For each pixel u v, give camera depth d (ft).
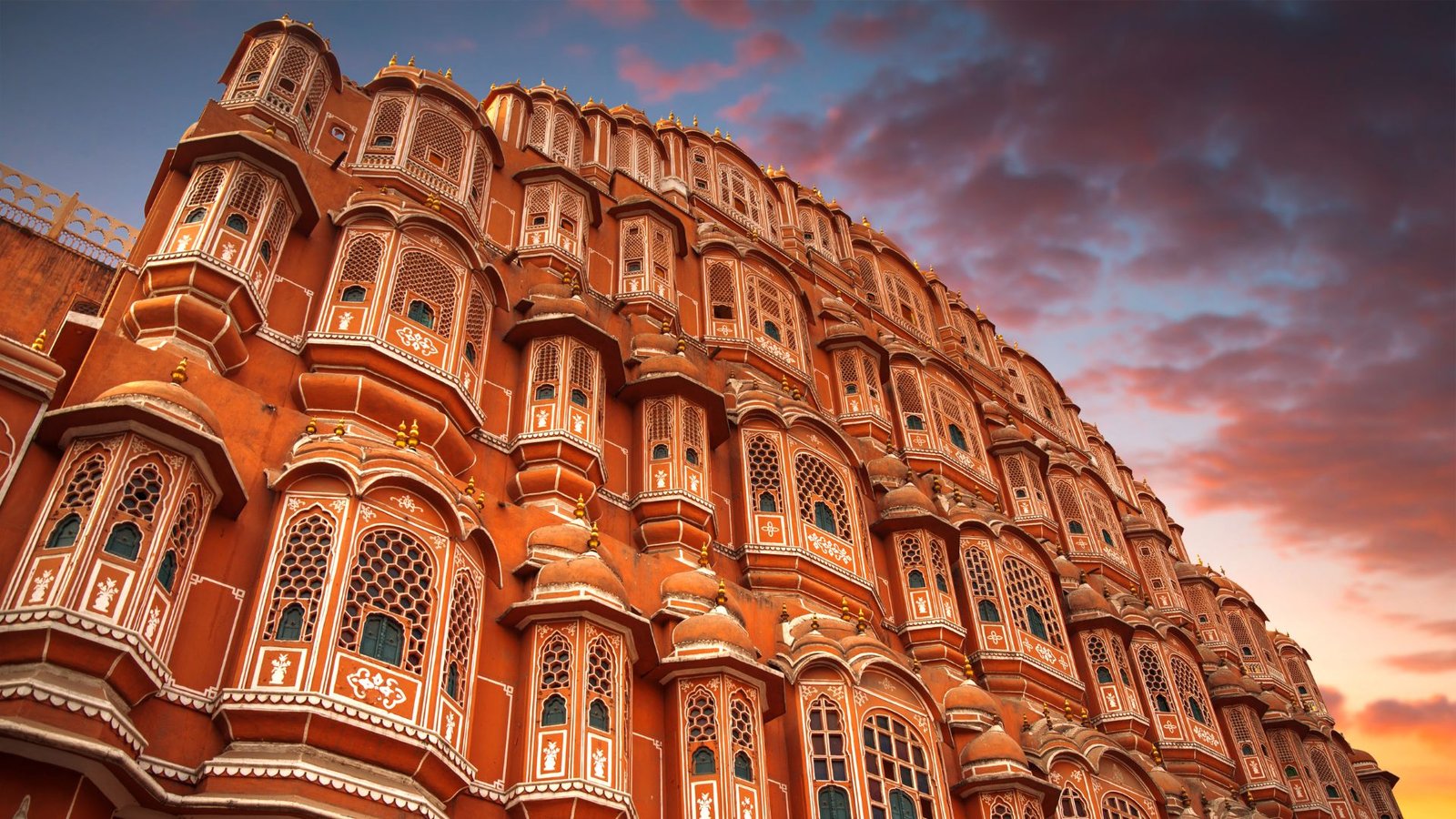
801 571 80.79
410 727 47.62
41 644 39.60
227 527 50.42
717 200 126.00
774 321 109.09
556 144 110.63
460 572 55.83
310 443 54.34
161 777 42.22
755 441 87.04
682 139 128.47
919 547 93.61
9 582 40.81
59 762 38.29
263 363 63.10
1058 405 167.22
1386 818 145.69
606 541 67.62
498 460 71.41
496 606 59.31
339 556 50.19
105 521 43.27
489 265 77.97
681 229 106.83
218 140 66.33
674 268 104.17
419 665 50.29
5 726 36.68
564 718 55.26
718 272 108.47
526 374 76.69
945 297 156.35
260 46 84.17
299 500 52.03
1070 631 110.32
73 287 76.38
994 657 93.20
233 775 42.88
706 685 62.64
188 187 65.82
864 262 144.77
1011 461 127.75
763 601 74.79
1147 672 113.39
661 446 80.43
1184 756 108.27
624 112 123.85
